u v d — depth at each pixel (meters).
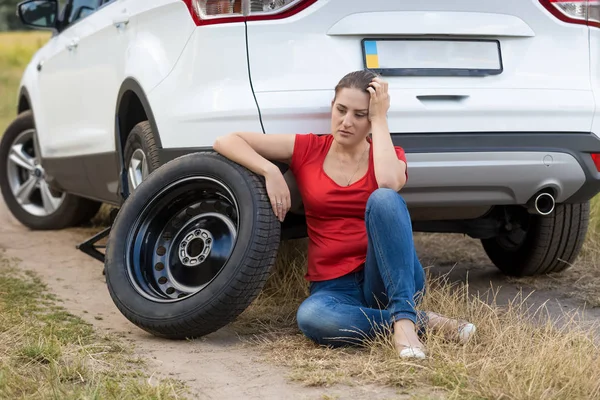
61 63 6.21
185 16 4.17
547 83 4.30
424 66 4.16
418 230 4.93
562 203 4.71
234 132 3.92
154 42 4.50
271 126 3.96
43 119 6.64
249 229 3.77
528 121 4.21
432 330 3.62
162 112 4.24
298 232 4.52
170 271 4.16
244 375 3.40
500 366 3.26
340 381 3.25
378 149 3.75
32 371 3.34
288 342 3.82
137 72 4.54
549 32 4.35
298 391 3.19
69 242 6.60
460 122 4.12
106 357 3.57
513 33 4.28
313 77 4.03
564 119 4.26
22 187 7.15
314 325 3.67
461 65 4.21
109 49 5.18
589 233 6.09
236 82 4.00
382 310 3.65
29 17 6.53
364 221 3.85
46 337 3.76
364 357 3.52
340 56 4.07
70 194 6.84
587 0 4.41
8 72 20.83
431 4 4.17
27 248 6.34
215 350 3.76
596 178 4.30
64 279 5.35
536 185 4.24
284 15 4.02
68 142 6.07
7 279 5.24
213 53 4.02
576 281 5.22
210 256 4.04
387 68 4.10
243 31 4.00
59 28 6.53
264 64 4.00
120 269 4.09
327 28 4.06
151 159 4.58
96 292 5.04
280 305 4.60
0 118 16.12
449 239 6.66
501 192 4.24
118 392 3.09
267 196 3.84
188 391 3.19
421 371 3.30
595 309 4.66
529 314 4.42
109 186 5.54
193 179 4.05
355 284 3.85
